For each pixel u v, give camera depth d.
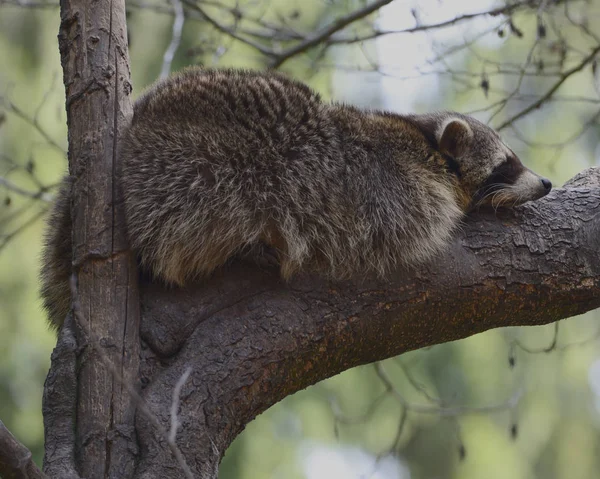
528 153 17.56
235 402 7.14
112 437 6.75
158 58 15.11
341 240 8.07
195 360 7.15
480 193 9.80
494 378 16.73
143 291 7.62
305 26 15.23
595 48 11.87
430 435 17.16
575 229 8.51
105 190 7.56
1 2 12.67
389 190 8.55
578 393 17.72
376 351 8.05
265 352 7.34
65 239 8.30
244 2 14.52
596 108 17.44
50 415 6.91
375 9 12.62
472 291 8.12
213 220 7.78
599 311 18.00
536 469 17.73
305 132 8.23
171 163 7.81
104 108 7.77
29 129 15.16
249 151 8.00
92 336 6.49
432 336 8.23
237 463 15.70
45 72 15.68
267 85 8.28
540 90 17.66
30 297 15.27
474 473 16.86
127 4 12.91
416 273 8.03
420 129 9.69
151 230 7.62
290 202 8.01
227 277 7.71
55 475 6.45
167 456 6.66
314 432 16.38
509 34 13.62
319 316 7.68
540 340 16.97
